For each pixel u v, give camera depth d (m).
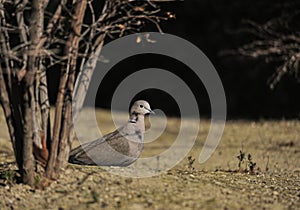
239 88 42.03
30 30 13.50
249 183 15.48
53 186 14.26
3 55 13.63
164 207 13.02
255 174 16.97
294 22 32.66
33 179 14.30
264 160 23.50
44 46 14.59
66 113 14.31
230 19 40.97
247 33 38.97
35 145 14.62
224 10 40.91
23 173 14.30
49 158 14.34
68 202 13.48
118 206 13.13
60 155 14.53
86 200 13.52
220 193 14.12
